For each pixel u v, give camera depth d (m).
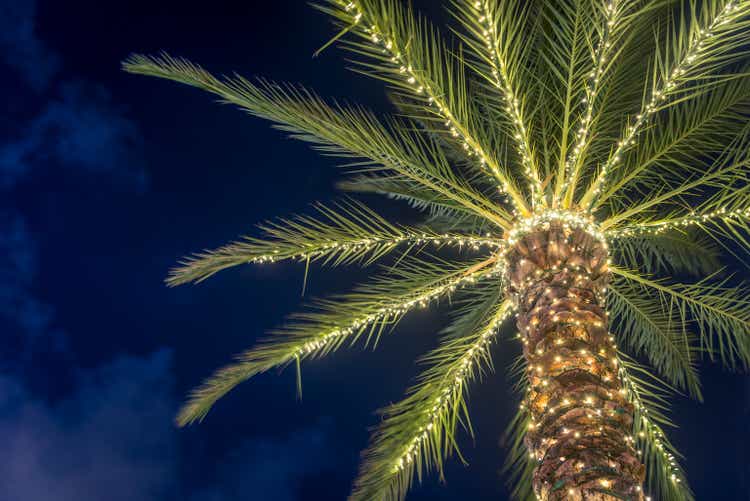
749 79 8.84
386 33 7.05
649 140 9.72
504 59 8.10
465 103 8.48
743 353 9.41
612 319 10.43
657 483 9.53
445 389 8.91
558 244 7.90
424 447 8.52
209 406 8.57
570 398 6.61
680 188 8.97
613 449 6.24
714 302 9.42
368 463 8.26
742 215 8.66
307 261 8.84
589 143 8.98
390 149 8.47
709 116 8.96
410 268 9.38
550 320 7.29
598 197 9.25
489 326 9.48
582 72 8.88
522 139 8.73
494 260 9.19
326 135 8.09
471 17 7.75
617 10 7.63
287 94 7.99
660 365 10.33
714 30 7.22
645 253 10.16
